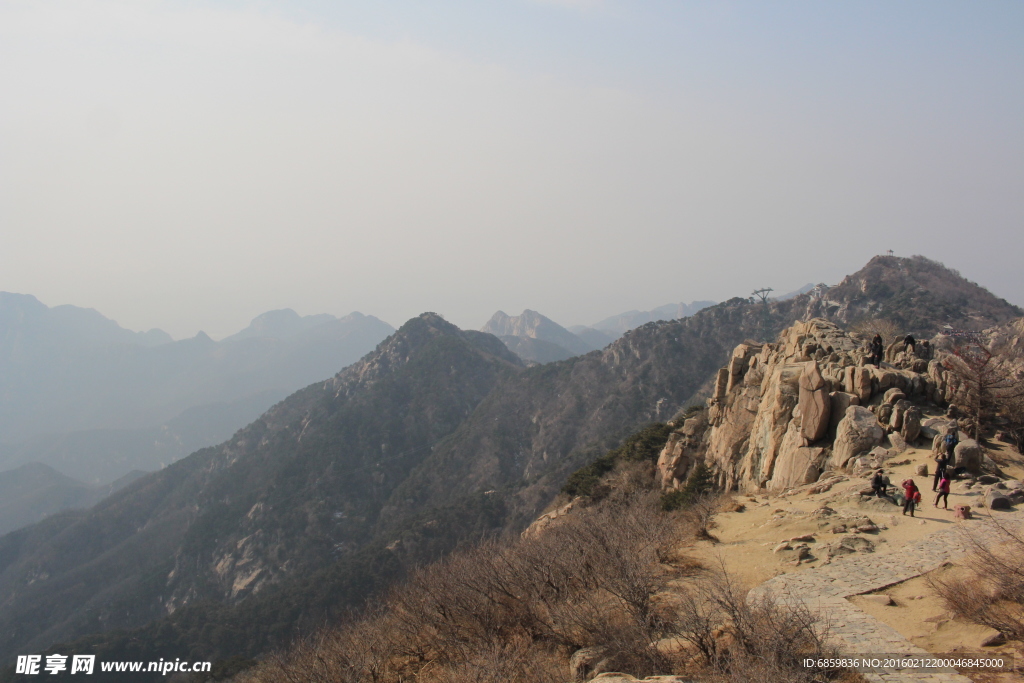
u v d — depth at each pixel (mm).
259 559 120312
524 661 14047
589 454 109625
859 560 15164
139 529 155500
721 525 21469
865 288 145500
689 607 12570
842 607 12672
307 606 76375
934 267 152375
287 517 129375
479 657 14094
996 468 20984
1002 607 11055
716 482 38344
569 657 13703
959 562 13859
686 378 154125
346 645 17562
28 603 124562
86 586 127938
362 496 141375
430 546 91438
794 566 15492
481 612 16047
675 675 10844
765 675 9703
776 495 25391
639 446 55250
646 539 17250
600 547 16906
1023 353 40344
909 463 22938
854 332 52344
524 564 17203
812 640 10586
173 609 117250
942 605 12094
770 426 32094
